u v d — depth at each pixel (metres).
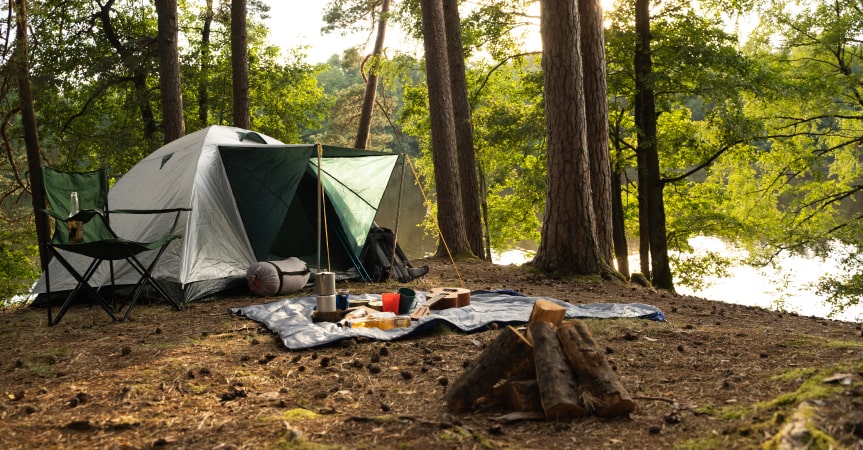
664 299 7.64
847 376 2.83
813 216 17.67
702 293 18.53
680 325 5.41
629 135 16.05
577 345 3.19
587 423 2.98
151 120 16.62
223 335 5.18
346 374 3.99
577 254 9.14
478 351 4.53
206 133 8.10
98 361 4.43
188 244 7.05
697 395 3.36
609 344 4.61
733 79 13.48
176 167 7.80
